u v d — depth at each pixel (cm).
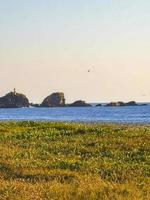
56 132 5241
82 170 2975
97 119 13938
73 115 19650
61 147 4094
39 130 5472
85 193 2234
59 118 15838
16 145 4316
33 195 2197
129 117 15712
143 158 3459
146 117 15438
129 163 3278
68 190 2281
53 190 2295
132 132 5009
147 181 2584
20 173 2817
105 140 4425
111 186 2366
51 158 3488
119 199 2116
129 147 3947
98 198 2162
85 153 3784
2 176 2703
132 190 2306
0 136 5031
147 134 4816
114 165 3169
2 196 2191
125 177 2730
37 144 4341
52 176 2731
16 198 2134
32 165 3131
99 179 2559
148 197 2162
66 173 2803
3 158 3431
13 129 5644
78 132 5231
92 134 5022
